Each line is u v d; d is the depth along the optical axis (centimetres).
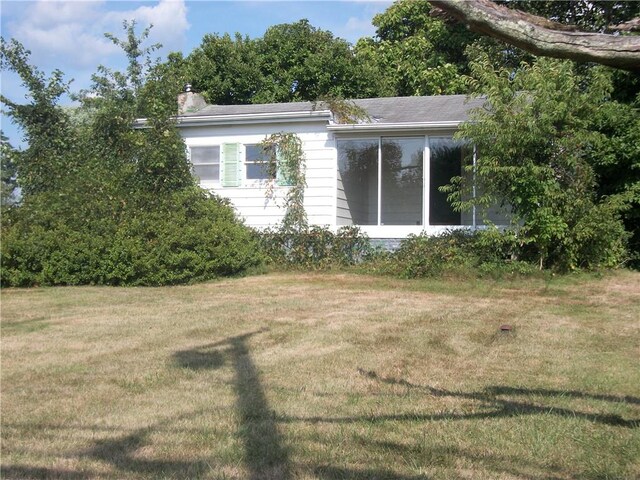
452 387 563
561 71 1184
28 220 1379
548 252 1266
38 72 1616
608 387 557
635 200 1299
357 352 698
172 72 1703
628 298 1037
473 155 1341
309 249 1496
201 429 468
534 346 718
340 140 1554
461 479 374
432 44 2562
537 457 405
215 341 766
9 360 685
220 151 1616
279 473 386
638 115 1333
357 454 415
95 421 491
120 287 1273
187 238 1308
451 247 1309
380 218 1507
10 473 397
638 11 1343
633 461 397
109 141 1573
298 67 2747
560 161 1221
